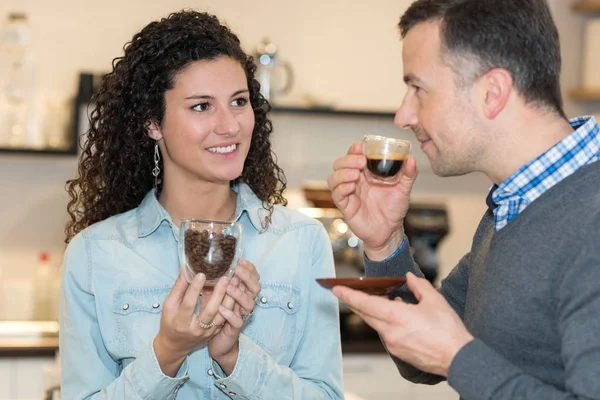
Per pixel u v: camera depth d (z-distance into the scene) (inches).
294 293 90.5
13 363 152.3
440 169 73.8
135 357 86.8
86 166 96.7
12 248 177.5
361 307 66.4
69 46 178.2
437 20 71.2
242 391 83.4
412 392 164.6
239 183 95.1
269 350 88.7
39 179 178.1
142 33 89.4
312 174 190.9
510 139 70.0
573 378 59.9
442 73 70.6
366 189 86.9
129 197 94.8
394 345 66.2
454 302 86.7
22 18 171.6
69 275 89.1
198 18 88.6
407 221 179.2
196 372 87.7
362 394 162.4
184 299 76.3
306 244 92.7
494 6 69.6
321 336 91.3
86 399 85.7
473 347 63.4
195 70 85.6
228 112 85.7
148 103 88.4
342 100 191.0
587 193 66.2
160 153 93.4
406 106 74.2
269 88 179.6
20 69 171.0
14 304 168.6
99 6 179.2
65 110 172.4
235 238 77.5
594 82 187.6
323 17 189.5
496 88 69.2
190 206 91.1
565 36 193.9
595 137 69.4
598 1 189.6
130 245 90.4
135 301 88.0
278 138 189.5
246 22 186.5
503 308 67.7
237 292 78.9
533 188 69.1
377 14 191.3
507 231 69.3
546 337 66.1
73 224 99.0
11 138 169.8
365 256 88.7
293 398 84.6
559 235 65.7
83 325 88.5
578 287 62.1
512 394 61.2
